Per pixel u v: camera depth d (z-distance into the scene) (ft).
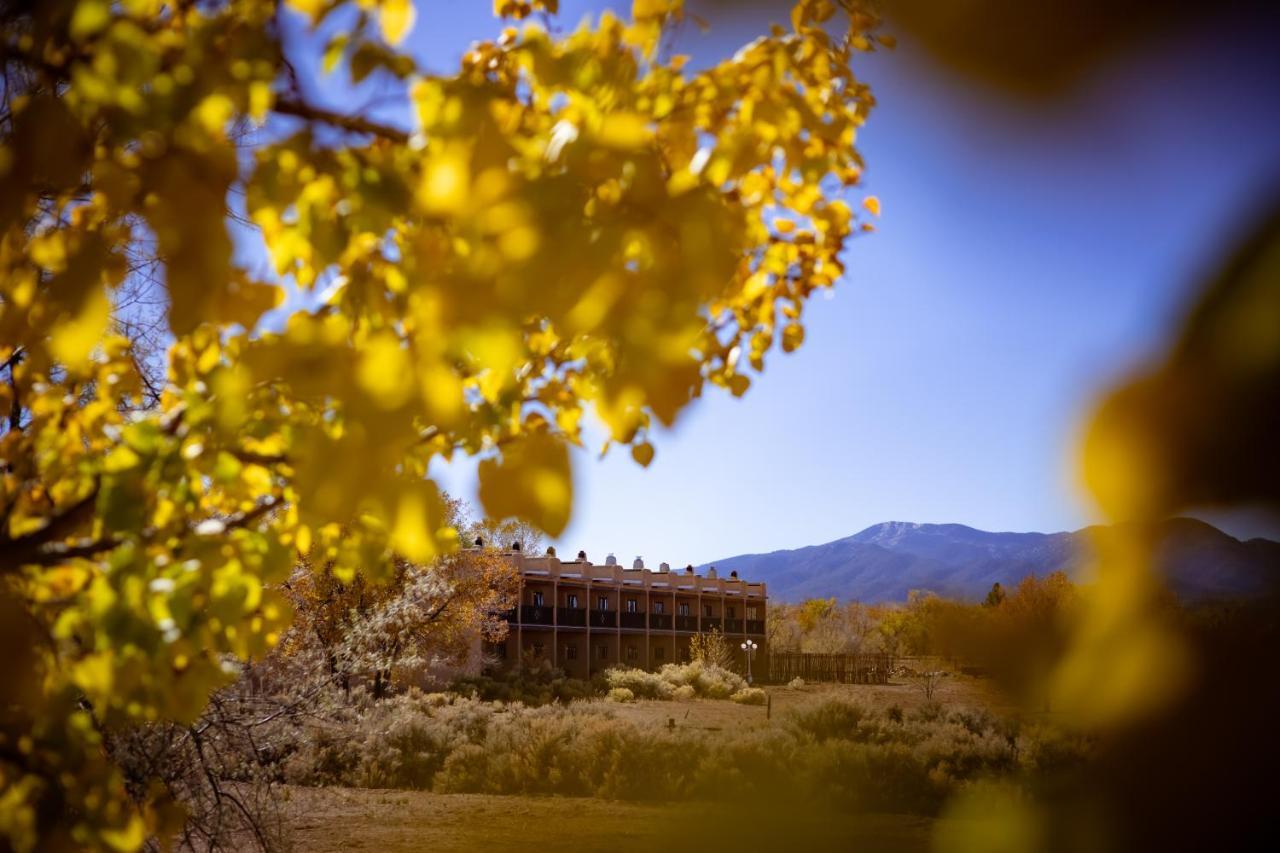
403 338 5.63
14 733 6.40
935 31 1.35
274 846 21.98
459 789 52.90
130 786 17.37
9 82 5.46
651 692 131.64
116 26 4.97
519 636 147.84
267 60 5.13
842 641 191.42
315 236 5.40
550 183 4.42
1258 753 1.22
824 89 5.95
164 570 6.24
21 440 7.59
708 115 5.80
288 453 6.28
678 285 4.30
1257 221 1.13
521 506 4.36
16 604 6.23
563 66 5.45
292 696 24.27
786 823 40.32
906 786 45.70
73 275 5.53
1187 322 1.17
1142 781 1.26
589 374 6.42
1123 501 1.21
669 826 39.83
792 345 8.04
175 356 6.84
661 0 5.23
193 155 5.08
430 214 4.99
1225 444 1.13
